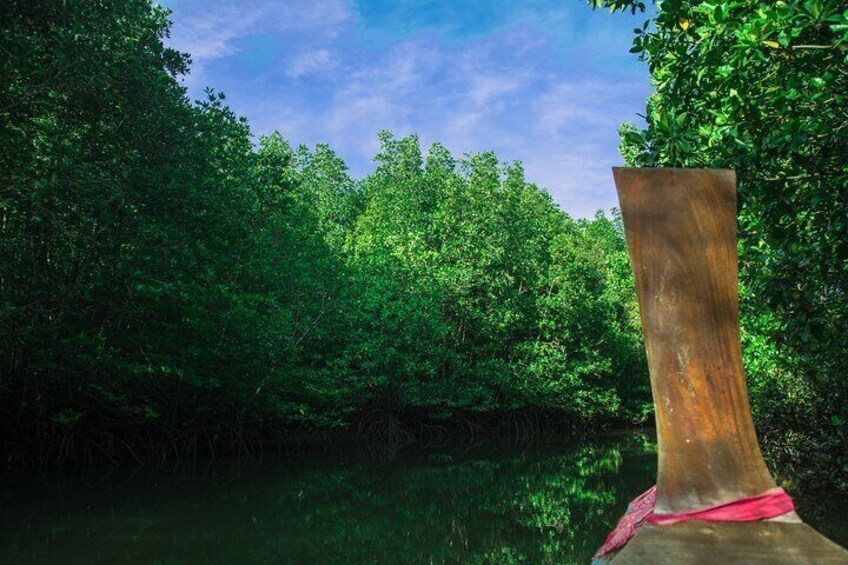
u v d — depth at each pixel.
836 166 5.59
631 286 28.36
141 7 13.84
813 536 1.11
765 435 12.48
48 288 12.73
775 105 5.64
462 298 23.88
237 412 17.62
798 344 7.14
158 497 12.22
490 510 11.29
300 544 9.02
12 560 8.00
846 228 5.63
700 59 6.00
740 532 1.12
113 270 13.29
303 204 20.53
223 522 10.23
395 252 22.00
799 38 5.38
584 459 18.58
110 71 11.84
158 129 13.55
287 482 14.16
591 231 38.66
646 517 1.22
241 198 15.48
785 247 6.09
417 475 15.41
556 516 10.77
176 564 7.99
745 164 5.61
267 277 17.38
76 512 10.76
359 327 20.61
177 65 14.55
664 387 1.21
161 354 14.87
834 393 10.24
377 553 8.59
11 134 10.11
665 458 1.19
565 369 26.41
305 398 19.25
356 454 19.86
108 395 13.76
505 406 25.42
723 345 1.19
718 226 1.20
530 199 29.47
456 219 25.72
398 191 31.50
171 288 13.01
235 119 15.89
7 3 10.33
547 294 26.67
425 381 23.81
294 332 18.19
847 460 9.69
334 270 19.48
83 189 11.05
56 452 14.19
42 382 13.80
